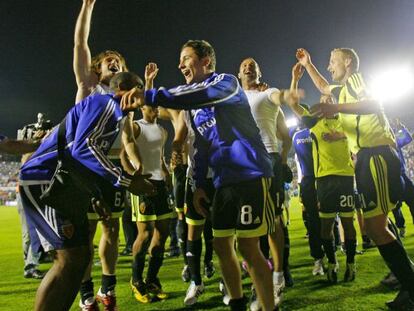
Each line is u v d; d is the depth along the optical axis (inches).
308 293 161.2
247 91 164.1
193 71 118.3
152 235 167.5
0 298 174.7
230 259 117.0
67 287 98.9
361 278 180.1
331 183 177.5
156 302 161.5
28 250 217.0
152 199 168.4
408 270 128.4
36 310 97.9
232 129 112.6
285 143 178.1
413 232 324.2
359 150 135.6
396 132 270.7
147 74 172.9
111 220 144.0
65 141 101.0
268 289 110.6
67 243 98.7
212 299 162.1
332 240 177.2
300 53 167.0
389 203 131.2
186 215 165.2
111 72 145.3
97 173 97.1
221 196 114.6
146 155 174.2
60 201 98.4
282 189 156.3
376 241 132.4
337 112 119.7
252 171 110.6
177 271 220.1
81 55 142.9
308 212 197.0
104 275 145.4
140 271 164.2
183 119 172.2
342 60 147.3
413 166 1045.2
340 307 142.4
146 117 181.8
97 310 141.1
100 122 99.8
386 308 139.9
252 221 110.0
